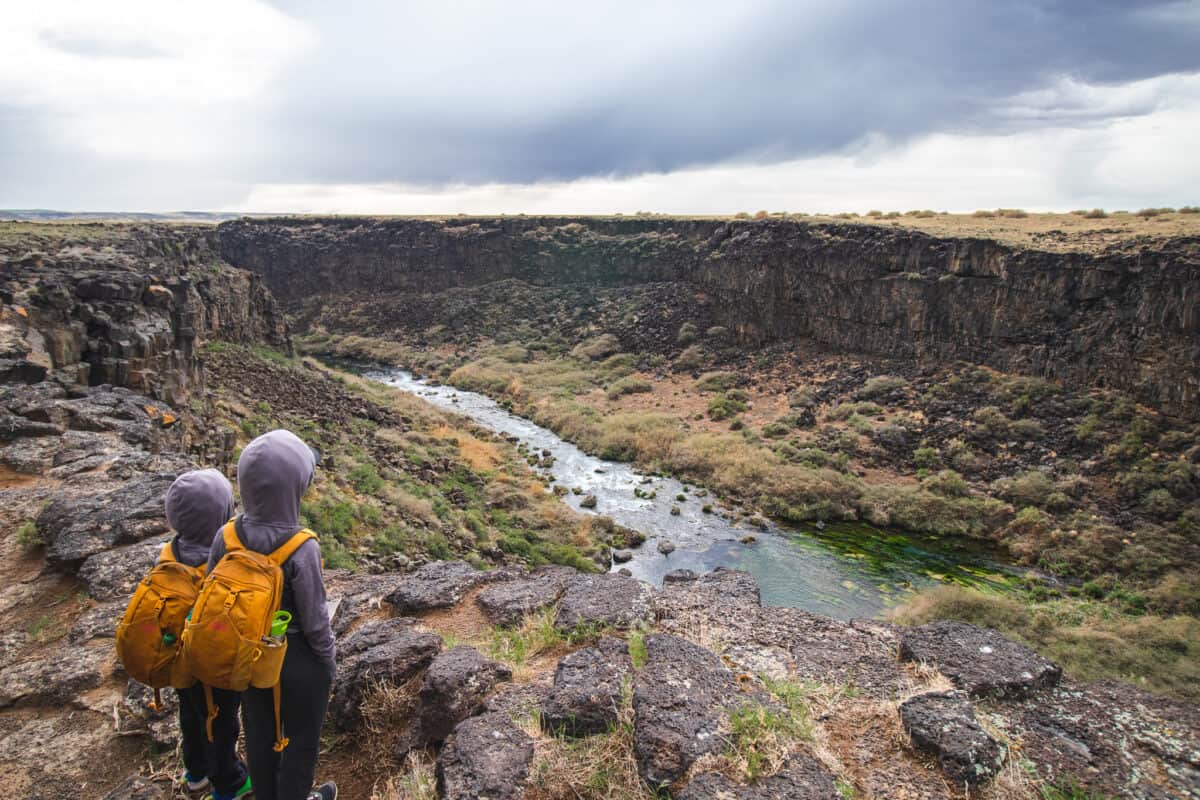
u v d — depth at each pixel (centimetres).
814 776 355
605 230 6556
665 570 2208
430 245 6944
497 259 6712
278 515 331
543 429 3928
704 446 3281
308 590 328
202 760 405
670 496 2869
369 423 3155
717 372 4412
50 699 510
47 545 719
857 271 3988
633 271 5984
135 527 716
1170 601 1917
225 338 3669
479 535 2139
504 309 6256
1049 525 2372
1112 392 2852
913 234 3778
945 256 3581
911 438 3100
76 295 1755
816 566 2238
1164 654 1584
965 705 402
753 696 420
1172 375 2644
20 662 552
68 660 539
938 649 474
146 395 1678
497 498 2581
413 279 7000
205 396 2266
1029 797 344
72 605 627
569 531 2388
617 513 2669
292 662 332
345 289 7238
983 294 3391
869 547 2384
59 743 469
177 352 1931
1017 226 4109
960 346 3525
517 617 576
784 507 2672
